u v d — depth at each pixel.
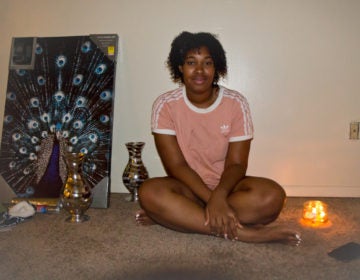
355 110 2.27
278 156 2.33
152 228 1.77
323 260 1.42
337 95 2.26
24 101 2.25
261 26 2.23
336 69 2.24
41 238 1.65
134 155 2.19
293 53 2.24
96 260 1.43
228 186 1.57
